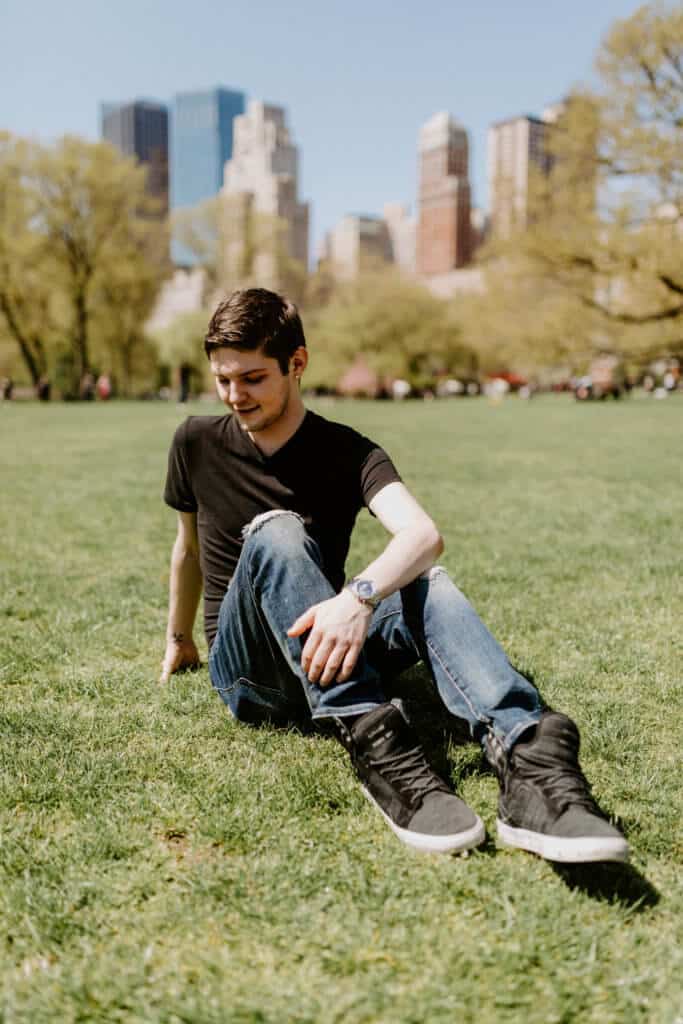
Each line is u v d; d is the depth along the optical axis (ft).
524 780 5.70
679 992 4.62
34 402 155.33
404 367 211.41
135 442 48.29
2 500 23.93
